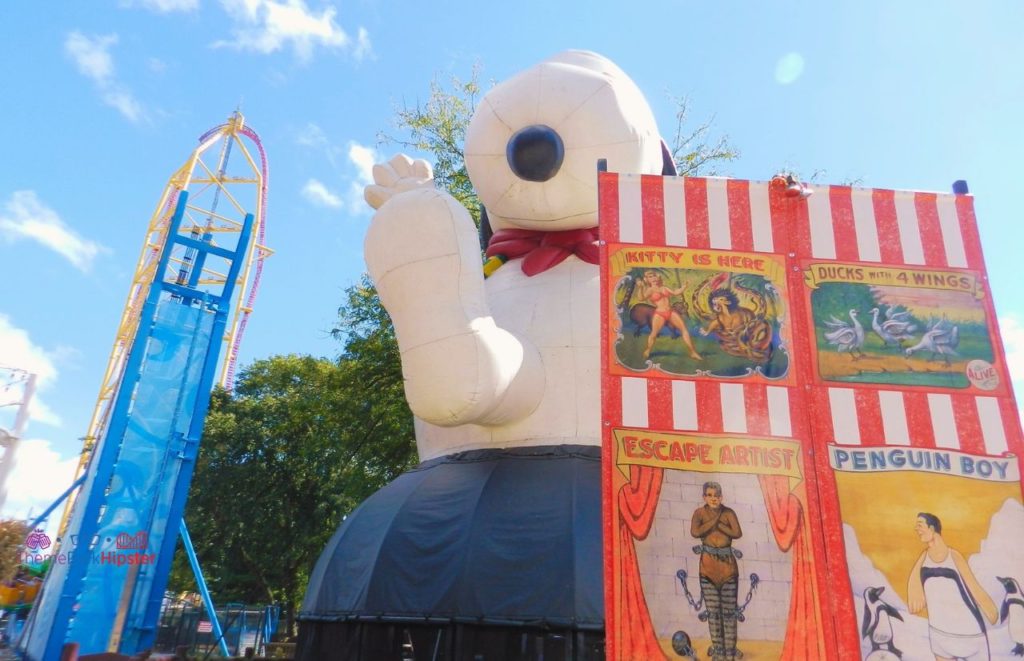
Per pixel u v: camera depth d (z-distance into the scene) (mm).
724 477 3906
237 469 29156
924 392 4102
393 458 16734
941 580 3736
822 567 3752
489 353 5836
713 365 4121
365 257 6176
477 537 5914
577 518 5820
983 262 4406
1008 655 3615
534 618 5391
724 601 3680
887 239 4418
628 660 3566
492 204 8078
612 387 4055
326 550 7211
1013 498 3900
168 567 10594
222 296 12180
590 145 7398
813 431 4008
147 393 10984
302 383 30109
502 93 7824
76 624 9641
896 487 3904
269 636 23250
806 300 4270
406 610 5812
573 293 7355
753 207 4453
